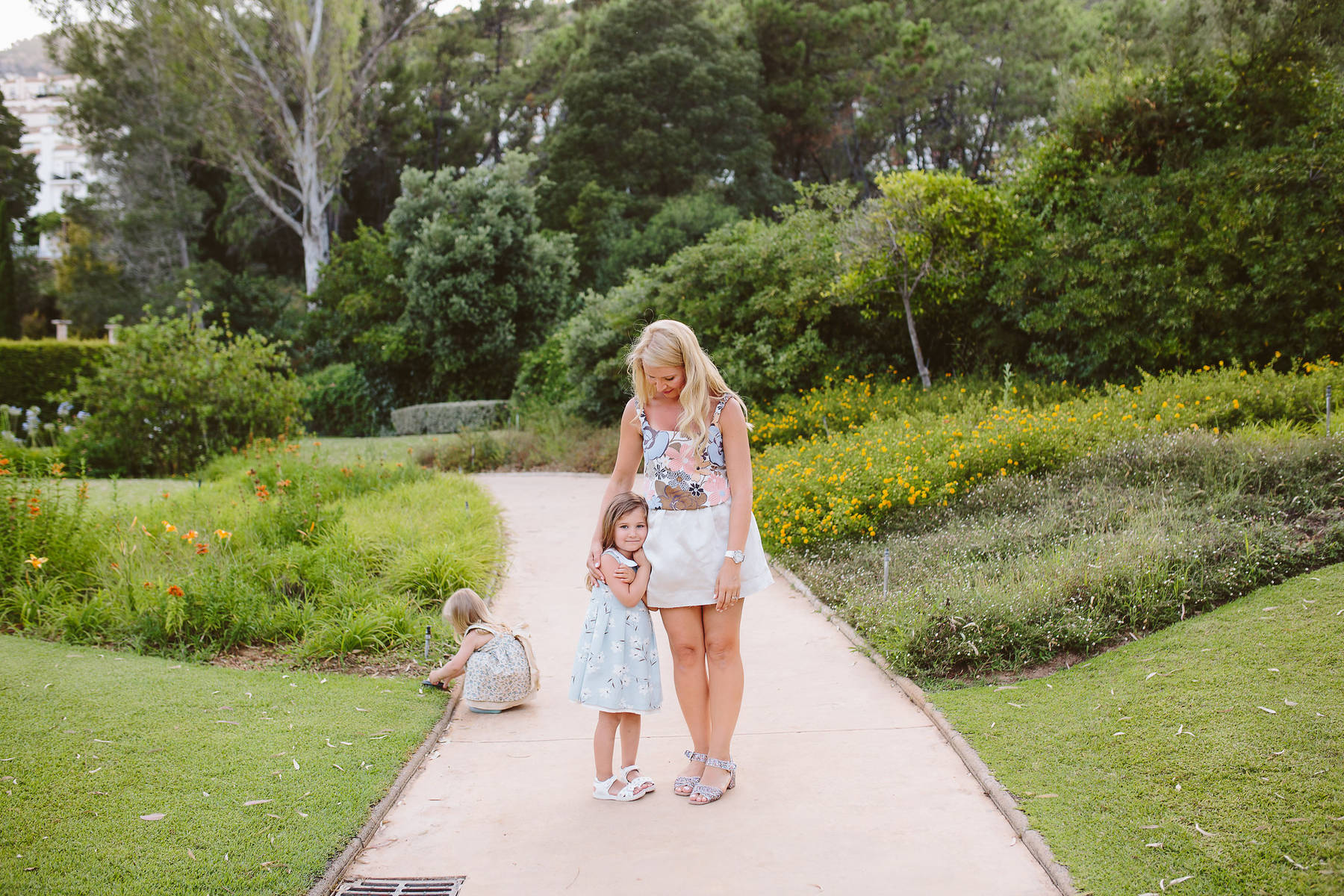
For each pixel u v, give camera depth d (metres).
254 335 13.93
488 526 7.99
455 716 4.34
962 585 5.35
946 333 12.88
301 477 8.95
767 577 3.46
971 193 11.47
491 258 20.52
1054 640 4.58
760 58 34.28
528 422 15.59
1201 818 2.93
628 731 3.44
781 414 11.71
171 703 4.24
